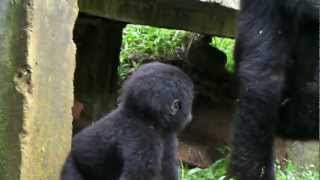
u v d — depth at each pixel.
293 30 2.03
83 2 2.74
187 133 3.36
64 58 1.69
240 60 2.02
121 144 1.70
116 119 1.75
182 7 3.02
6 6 1.58
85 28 3.20
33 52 1.58
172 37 4.20
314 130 2.12
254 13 2.01
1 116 1.61
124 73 3.74
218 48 4.19
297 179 2.79
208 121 3.43
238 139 1.93
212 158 3.25
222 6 2.78
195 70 3.76
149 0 2.97
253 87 1.92
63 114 1.70
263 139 1.91
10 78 1.59
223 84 3.70
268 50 1.96
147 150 1.68
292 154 3.28
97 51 3.23
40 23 1.59
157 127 1.73
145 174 1.68
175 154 1.82
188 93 1.75
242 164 1.92
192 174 2.60
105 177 1.73
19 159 1.59
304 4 2.00
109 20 3.24
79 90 3.19
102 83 3.27
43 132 1.64
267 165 1.94
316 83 2.08
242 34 2.02
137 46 4.12
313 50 2.06
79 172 1.74
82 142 1.76
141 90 1.70
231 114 3.48
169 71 1.74
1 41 1.59
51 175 1.68
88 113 3.17
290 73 2.08
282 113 2.11
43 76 1.62
